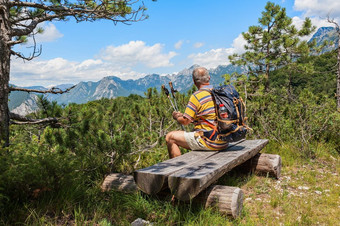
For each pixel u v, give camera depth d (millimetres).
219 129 3971
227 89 4051
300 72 17031
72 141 4035
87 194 3633
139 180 3332
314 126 7812
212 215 3238
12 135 4480
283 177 5422
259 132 7969
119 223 3062
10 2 3836
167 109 6230
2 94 3531
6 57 3621
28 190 3061
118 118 5004
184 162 3715
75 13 4500
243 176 5324
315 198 4371
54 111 4062
